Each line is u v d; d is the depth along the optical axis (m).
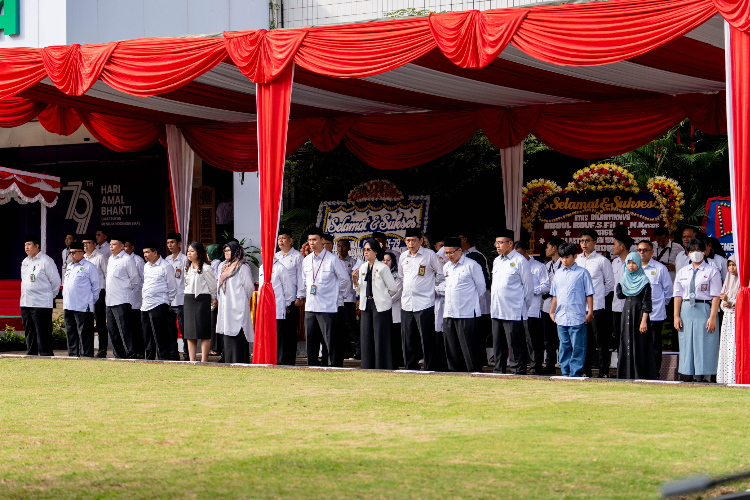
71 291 12.10
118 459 4.93
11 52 11.45
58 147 18.75
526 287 10.05
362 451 5.07
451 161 14.90
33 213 19.55
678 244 12.19
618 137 12.38
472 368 10.20
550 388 8.00
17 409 6.84
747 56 7.58
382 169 14.33
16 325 16.80
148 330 12.23
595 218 12.86
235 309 10.75
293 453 5.02
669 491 2.80
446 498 4.03
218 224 17.09
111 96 12.79
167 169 17.86
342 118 14.13
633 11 8.18
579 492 4.11
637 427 5.81
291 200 16.34
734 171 7.70
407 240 10.55
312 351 10.91
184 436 5.62
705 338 9.24
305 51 9.75
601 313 10.17
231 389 8.02
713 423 5.95
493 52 8.80
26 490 4.24
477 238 14.87
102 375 9.27
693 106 11.92
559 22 8.50
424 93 12.21
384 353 10.60
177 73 10.48
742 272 7.77
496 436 5.51
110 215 18.28
